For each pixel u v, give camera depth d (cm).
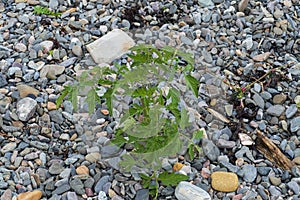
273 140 167
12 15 205
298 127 169
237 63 189
